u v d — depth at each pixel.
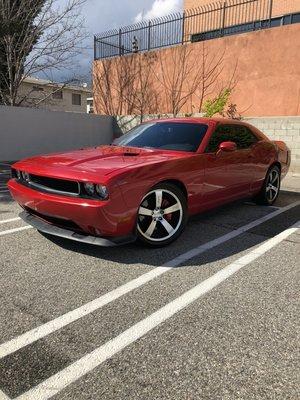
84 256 3.89
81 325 2.66
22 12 16.08
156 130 5.20
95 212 3.41
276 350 2.42
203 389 2.07
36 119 13.75
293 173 10.98
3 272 3.50
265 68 11.94
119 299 3.03
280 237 4.70
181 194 4.25
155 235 4.14
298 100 11.34
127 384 2.09
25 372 2.17
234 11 14.52
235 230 4.96
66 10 16.80
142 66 15.53
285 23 15.18
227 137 5.21
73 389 2.05
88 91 39.25
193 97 14.02
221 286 3.30
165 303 2.98
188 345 2.45
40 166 3.94
